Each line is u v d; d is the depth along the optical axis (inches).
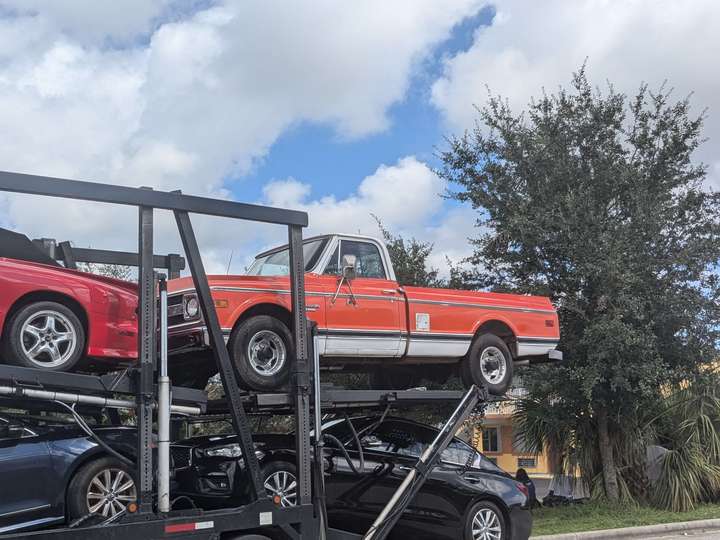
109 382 224.8
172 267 310.2
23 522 251.8
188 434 384.2
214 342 249.6
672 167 630.5
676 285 605.6
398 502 301.6
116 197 225.9
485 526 358.6
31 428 262.1
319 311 322.0
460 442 379.2
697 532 516.7
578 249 574.6
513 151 618.8
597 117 621.6
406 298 351.6
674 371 607.8
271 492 292.8
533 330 397.4
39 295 250.5
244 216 255.3
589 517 560.4
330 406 306.7
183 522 225.8
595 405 609.9
